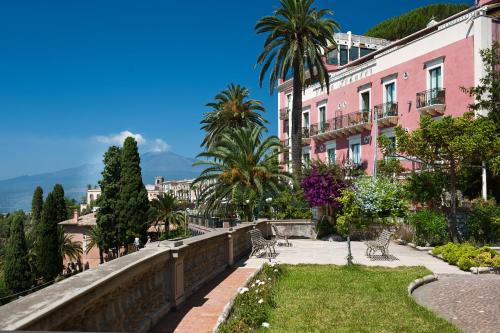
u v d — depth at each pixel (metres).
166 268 7.52
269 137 24.59
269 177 24.44
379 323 6.93
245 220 24.72
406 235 19.66
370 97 32.22
